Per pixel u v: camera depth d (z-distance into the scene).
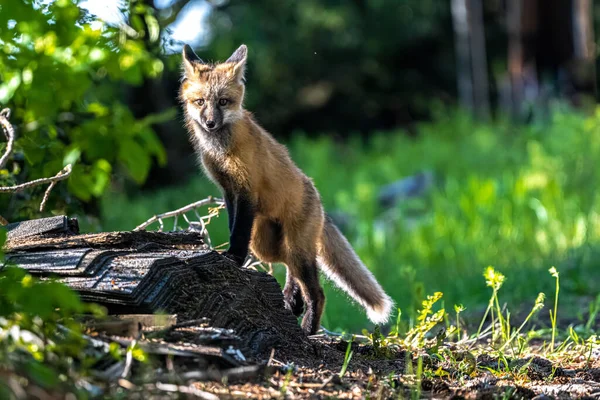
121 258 7.49
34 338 6.15
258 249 11.02
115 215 25.16
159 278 7.36
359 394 6.80
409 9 53.25
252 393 6.41
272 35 50.00
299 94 52.88
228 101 10.59
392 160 36.81
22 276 5.87
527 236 19.67
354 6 53.28
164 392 5.93
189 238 8.73
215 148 10.52
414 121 55.72
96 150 7.62
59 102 7.88
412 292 12.91
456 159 33.41
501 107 48.59
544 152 27.02
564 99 36.66
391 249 20.83
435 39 55.66
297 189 10.71
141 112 30.19
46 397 5.45
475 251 19.19
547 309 13.54
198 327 7.16
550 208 20.84
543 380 8.30
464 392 7.30
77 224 8.61
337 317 14.10
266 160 10.62
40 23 7.30
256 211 10.68
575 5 38.50
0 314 5.80
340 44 51.50
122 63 8.09
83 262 7.29
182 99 11.45
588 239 18.48
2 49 7.70
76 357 6.32
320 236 11.12
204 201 11.06
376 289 11.26
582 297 14.31
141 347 6.40
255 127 10.88
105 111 8.09
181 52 12.52
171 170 36.00
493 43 54.72
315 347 8.25
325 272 11.44
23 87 7.66
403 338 10.78
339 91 54.22
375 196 28.62
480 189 22.11
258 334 7.77
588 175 24.09
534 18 38.75
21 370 5.45
